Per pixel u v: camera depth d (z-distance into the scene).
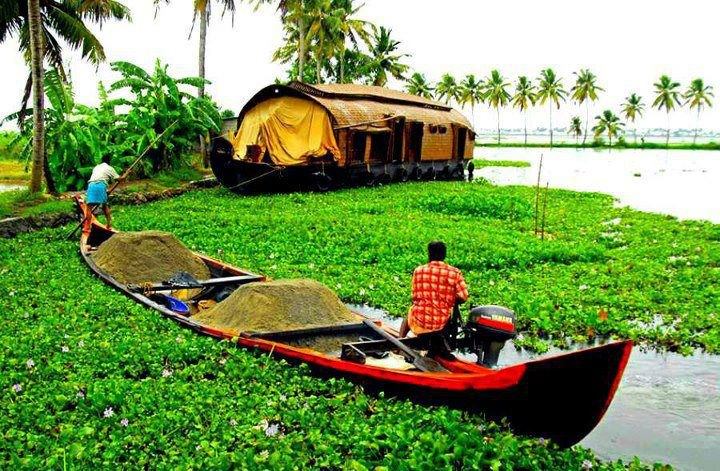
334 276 14.05
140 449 5.96
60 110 24.92
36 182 21.77
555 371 6.07
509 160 75.69
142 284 11.41
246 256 15.75
